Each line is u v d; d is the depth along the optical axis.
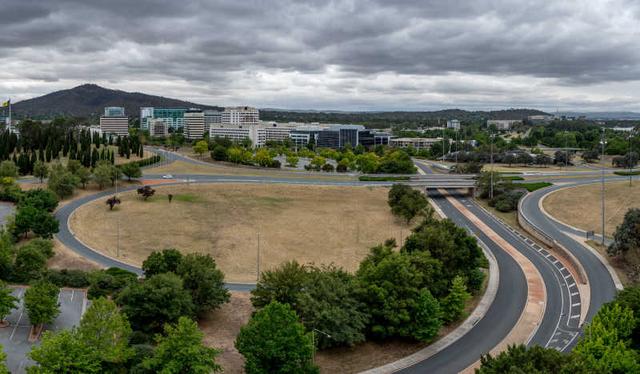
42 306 92.56
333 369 89.12
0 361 72.00
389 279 99.56
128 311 95.12
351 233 175.25
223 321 106.69
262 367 79.00
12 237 144.75
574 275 132.88
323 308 92.38
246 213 193.88
